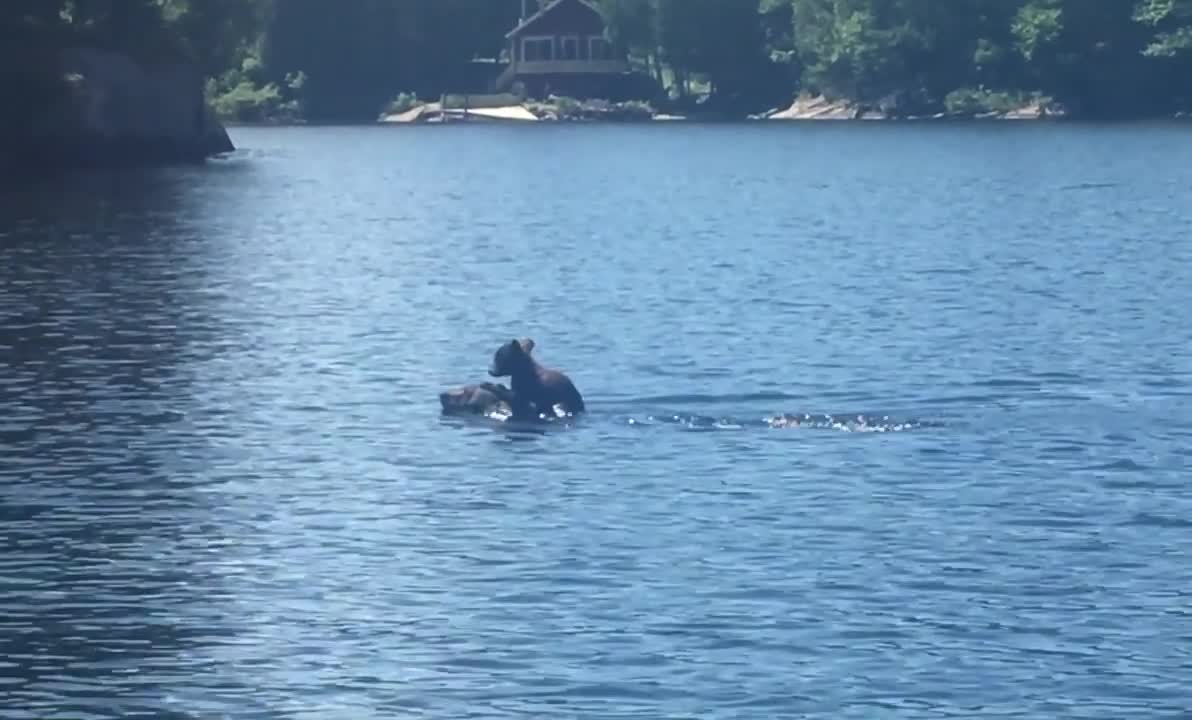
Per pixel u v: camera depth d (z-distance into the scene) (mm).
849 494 19641
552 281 38812
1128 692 14133
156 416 23922
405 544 17969
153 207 58188
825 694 14133
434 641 15297
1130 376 26516
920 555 17453
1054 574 16859
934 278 38875
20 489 20094
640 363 27766
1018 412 23859
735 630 15453
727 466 20922
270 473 20797
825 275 39656
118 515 19062
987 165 82938
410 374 27094
